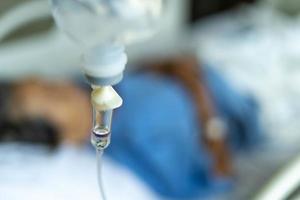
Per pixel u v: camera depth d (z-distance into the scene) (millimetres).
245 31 1753
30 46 1616
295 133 1532
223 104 1478
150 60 1636
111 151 1267
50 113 1241
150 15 519
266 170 1412
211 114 1425
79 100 1318
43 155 1124
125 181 1120
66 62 1646
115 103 512
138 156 1277
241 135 1483
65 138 1210
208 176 1346
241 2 1940
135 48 1688
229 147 1438
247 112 1488
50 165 1087
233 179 1372
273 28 1766
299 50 1676
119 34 505
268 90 1563
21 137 1166
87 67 503
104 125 521
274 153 1483
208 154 1374
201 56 1632
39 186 1021
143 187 1175
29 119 1203
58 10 507
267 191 852
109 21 500
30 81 1341
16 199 987
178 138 1320
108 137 526
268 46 1671
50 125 1209
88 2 496
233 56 1632
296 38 1720
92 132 529
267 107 1529
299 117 1567
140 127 1294
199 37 1795
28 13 1231
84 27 503
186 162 1323
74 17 503
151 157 1275
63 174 1066
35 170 1062
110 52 502
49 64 1631
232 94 1499
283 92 1587
